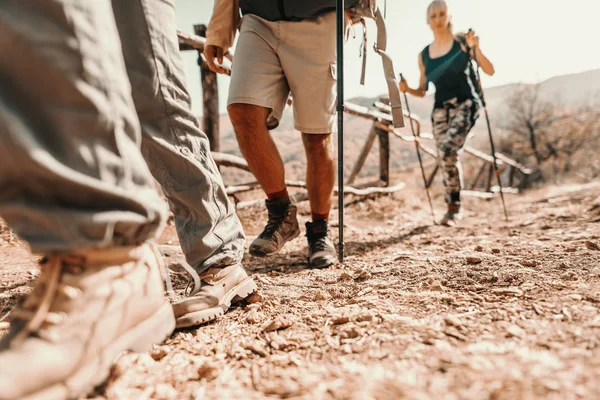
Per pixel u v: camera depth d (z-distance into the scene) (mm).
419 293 1617
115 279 994
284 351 1169
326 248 2537
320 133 2303
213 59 2381
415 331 1182
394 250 3025
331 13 2199
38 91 808
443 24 4391
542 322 1160
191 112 1507
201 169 1490
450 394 823
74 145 833
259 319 1473
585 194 6043
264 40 2189
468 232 3777
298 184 5184
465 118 4457
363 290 1767
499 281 1770
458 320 1223
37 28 795
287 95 2361
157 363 1097
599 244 2303
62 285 897
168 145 1435
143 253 1102
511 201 8547
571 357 935
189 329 1402
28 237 834
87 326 905
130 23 1337
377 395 843
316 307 1603
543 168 18797
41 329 852
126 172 912
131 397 927
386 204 6023
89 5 866
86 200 848
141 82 1366
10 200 816
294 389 920
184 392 962
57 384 832
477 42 4332
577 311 1213
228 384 982
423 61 4668
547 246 2422
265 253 2387
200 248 1519
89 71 843
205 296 1451
